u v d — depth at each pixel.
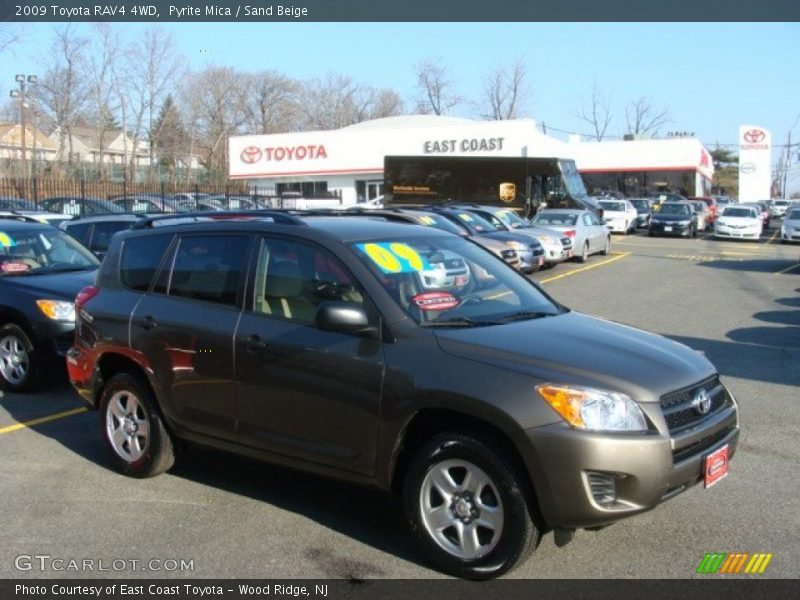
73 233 12.79
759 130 70.19
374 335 4.32
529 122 44.72
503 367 3.95
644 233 38.31
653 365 4.14
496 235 18.23
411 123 59.44
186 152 70.06
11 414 7.27
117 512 4.95
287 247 4.87
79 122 55.66
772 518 4.80
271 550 4.41
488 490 3.99
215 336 4.94
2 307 7.90
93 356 5.73
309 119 82.81
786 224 31.22
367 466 4.32
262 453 4.81
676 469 3.88
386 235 4.98
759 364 9.16
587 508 3.74
